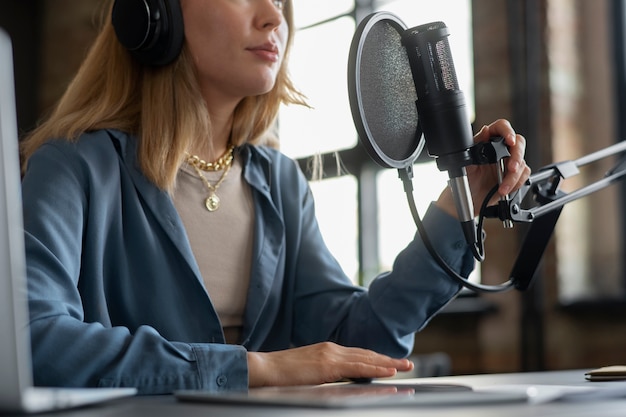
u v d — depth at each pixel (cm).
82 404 67
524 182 113
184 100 133
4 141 59
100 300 122
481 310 429
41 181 119
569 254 412
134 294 127
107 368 97
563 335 409
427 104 108
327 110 509
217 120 141
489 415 56
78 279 122
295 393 76
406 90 110
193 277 128
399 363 111
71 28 654
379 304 136
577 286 412
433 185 439
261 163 149
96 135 130
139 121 136
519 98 424
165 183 130
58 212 116
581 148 425
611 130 419
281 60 141
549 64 420
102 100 135
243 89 135
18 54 672
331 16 511
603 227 416
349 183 507
